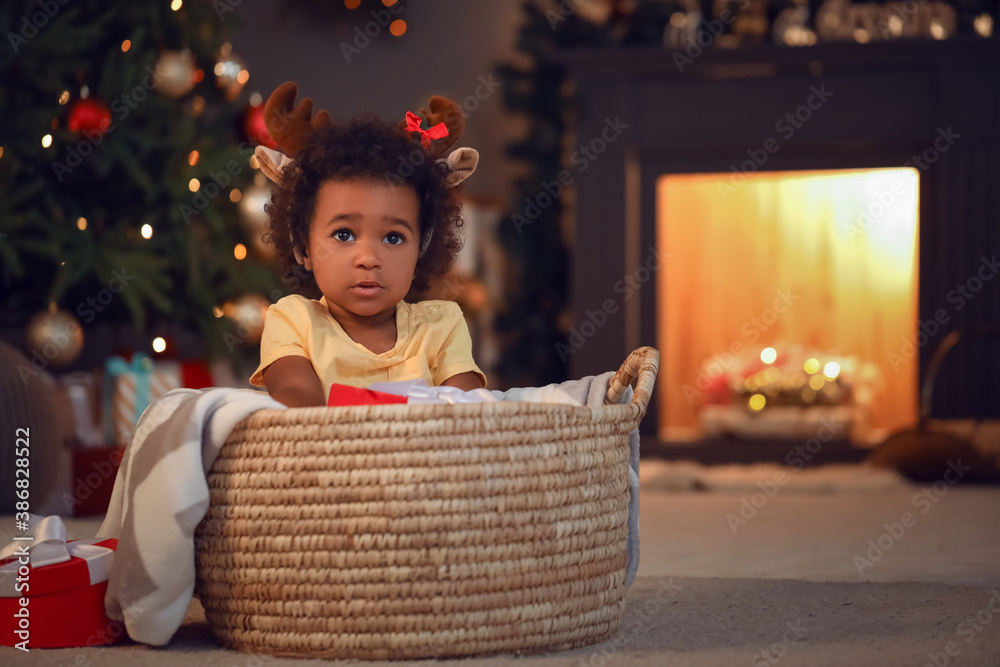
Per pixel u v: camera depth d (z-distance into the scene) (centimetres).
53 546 106
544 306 443
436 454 93
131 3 300
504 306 437
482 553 94
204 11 317
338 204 117
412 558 93
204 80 327
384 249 117
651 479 308
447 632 94
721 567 164
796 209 410
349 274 116
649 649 102
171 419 101
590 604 102
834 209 405
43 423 200
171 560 99
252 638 99
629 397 125
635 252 410
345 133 122
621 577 108
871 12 393
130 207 297
